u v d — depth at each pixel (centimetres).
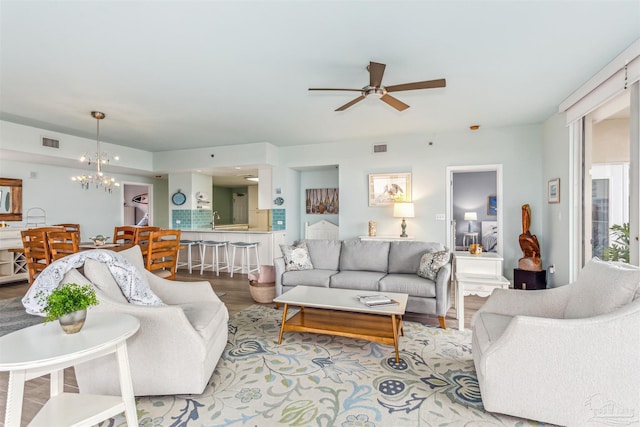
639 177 254
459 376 233
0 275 508
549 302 224
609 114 362
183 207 725
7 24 223
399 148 573
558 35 242
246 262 641
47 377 231
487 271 413
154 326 198
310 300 289
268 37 244
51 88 339
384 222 586
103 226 698
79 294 156
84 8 205
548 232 472
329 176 707
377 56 274
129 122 467
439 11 212
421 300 338
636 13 214
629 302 166
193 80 322
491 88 348
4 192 540
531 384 174
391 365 250
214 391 214
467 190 837
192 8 207
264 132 536
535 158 497
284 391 214
